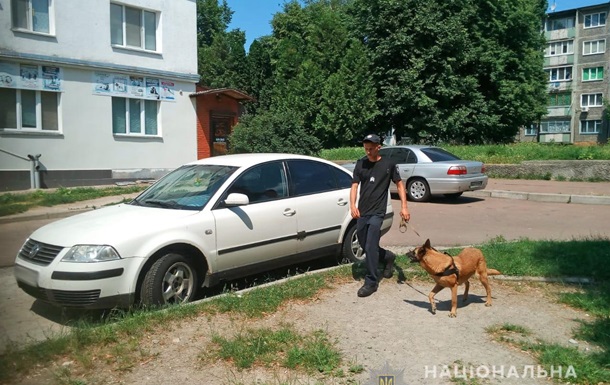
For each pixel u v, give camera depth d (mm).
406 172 14164
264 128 20078
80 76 16625
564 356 4102
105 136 17391
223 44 40344
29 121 15672
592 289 5871
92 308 4934
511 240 8492
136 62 18203
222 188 5992
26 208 12430
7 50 14875
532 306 5434
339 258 7223
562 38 56812
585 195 13555
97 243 4996
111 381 3834
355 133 28688
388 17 28719
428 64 28453
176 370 3998
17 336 4781
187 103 20000
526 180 18031
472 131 30172
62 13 16078
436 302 5543
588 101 55781
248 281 6777
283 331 4613
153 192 6414
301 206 6566
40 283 5000
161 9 18844
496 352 4297
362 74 28719
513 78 32156
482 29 31000
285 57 31781
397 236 9539
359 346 4398
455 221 11055
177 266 5371
